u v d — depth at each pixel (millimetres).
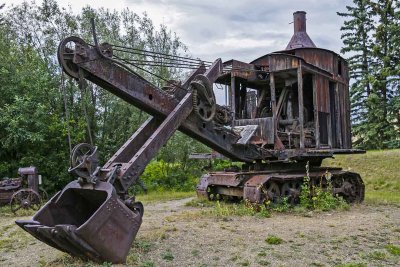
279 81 14102
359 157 23031
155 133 8164
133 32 21844
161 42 22406
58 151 17672
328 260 6539
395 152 22844
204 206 12812
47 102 17406
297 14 16953
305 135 12836
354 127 31281
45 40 20078
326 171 12945
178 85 9125
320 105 13141
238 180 12234
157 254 6664
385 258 6727
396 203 13570
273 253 6832
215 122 10195
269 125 12484
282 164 13203
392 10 30484
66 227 5609
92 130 19250
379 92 30500
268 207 11281
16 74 17109
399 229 8867
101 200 6871
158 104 8688
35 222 6043
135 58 20312
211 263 6266
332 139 14055
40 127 16641
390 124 29719
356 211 11664
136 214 6402
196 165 20938
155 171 19969
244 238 7832
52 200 6672
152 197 16203
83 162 6582
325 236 8141
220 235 8055
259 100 14586
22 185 14328
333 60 14258
